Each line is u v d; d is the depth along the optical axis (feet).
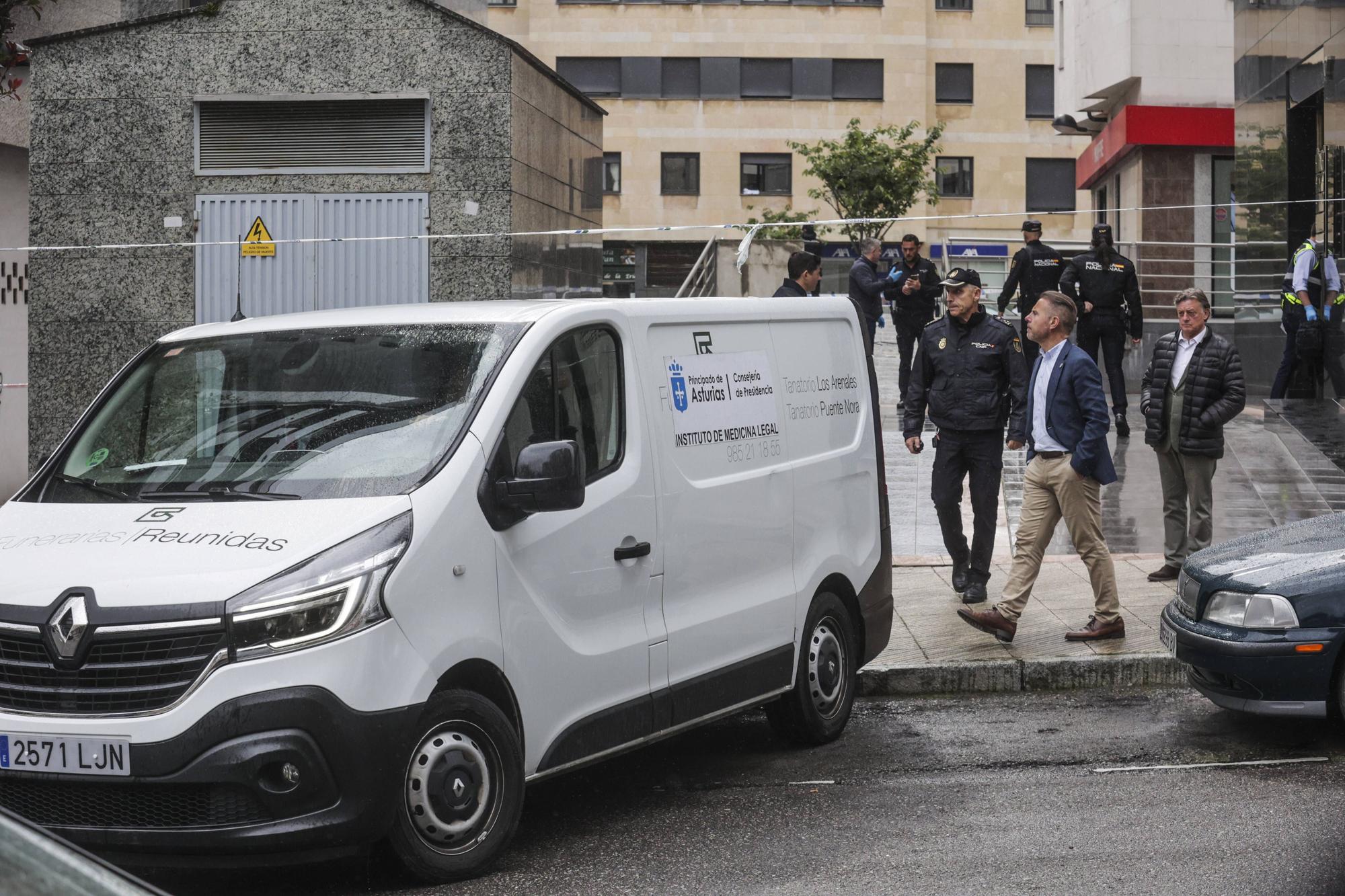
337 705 16.37
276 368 20.17
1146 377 35.45
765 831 19.93
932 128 164.04
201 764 15.97
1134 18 97.60
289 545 16.93
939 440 33.68
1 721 16.58
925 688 28.48
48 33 55.01
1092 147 111.45
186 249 45.50
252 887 17.78
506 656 18.37
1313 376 63.21
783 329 24.84
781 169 188.03
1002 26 190.90
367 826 16.60
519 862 18.61
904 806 21.02
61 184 45.62
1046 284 58.34
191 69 45.42
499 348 19.53
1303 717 25.23
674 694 21.26
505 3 188.34
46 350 45.83
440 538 17.62
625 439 20.89
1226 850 18.53
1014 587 29.58
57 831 16.53
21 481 54.85
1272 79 69.92
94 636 16.37
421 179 45.32
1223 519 41.70
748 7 187.11
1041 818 20.21
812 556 24.63
